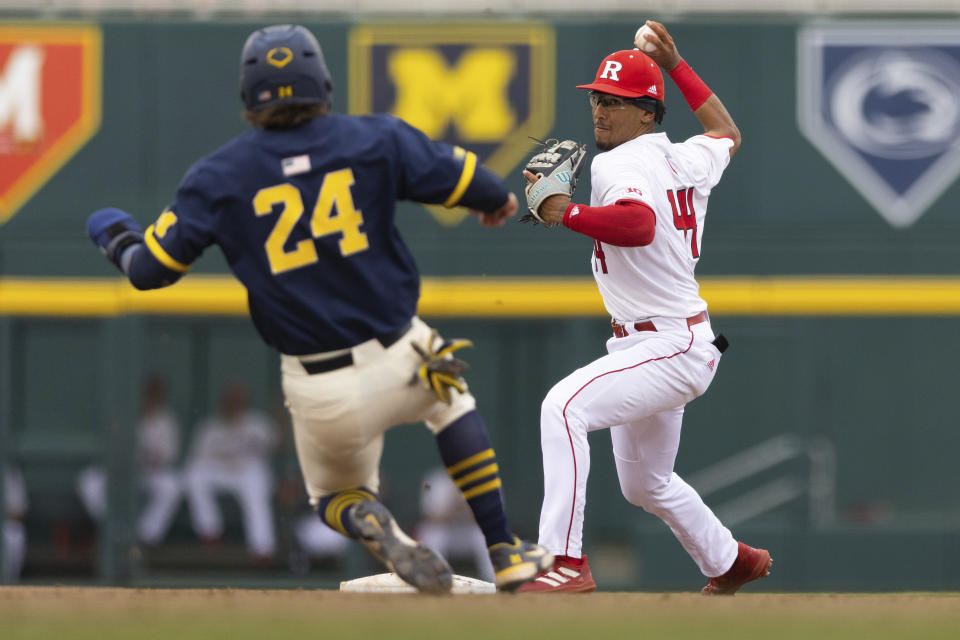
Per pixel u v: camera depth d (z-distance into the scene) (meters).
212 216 11.12
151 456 40.09
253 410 40.34
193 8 40.31
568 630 8.88
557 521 14.53
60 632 8.67
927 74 40.00
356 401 11.14
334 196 11.06
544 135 39.75
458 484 11.89
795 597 12.20
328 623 9.20
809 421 40.25
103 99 40.44
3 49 40.38
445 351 11.36
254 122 11.35
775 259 40.31
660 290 15.07
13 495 40.00
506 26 39.78
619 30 39.81
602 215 14.26
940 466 40.09
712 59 40.25
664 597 11.59
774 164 40.31
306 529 40.06
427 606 10.28
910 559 39.66
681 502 16.34
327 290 11.10
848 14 40.19
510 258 40.03
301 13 40.09
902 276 40.12
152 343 40.31
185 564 40.00
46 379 40.25
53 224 40.34
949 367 40.19
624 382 14.85
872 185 40.16
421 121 39.78
